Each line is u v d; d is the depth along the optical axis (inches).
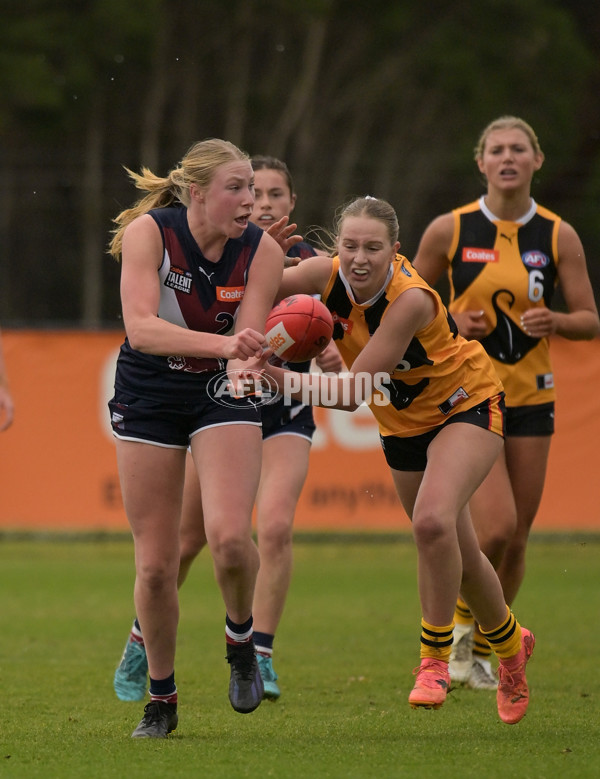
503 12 4621.1
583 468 1873.8
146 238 668.1
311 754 640.4
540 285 953.5
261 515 874.1
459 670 911.7
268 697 833.5
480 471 719.7
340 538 2212.1
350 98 4579.2
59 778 581.0
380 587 1636.3
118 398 680.4
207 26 4581.7
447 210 3548.2
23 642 1128.2
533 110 4517.7
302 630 1226.6
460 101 4532.5
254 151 4589.1
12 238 3321.9
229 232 662.5
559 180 4291.3
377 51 4660.4
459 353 744.3
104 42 4271.7
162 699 699.4
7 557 2014.0
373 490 1935.3
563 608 1403.8
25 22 4124.0
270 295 686.5
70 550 2111.2
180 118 4557.1
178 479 677.9
